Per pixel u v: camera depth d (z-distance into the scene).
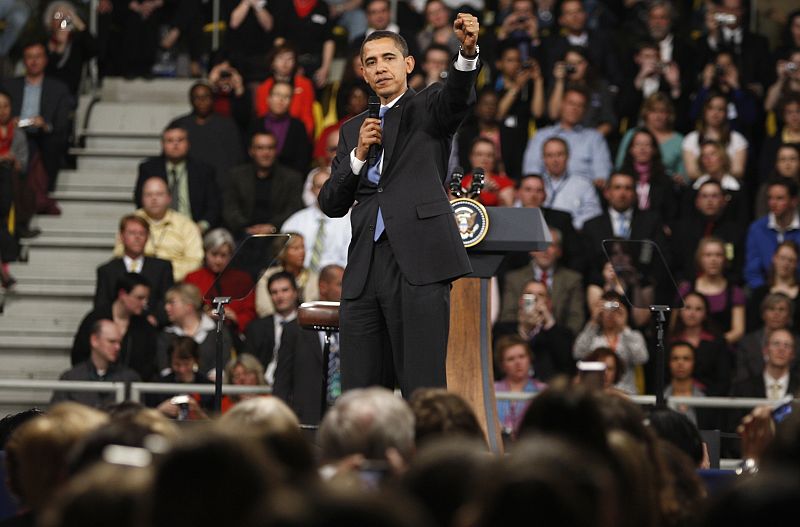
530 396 19.25
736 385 21.33
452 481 6.29
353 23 31.39
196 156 27.28
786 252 23.62
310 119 28.44
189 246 24.89
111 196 28.06
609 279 23.06
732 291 23.53
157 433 8.07
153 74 31.16
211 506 5.63
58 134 28.17
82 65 29.89
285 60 28.33
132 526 6.14
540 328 22.09
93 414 8.86
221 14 31.23
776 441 6.79
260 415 8.31
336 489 5.00
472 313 13.55
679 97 29.42
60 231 27.30
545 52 29.25
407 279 12.09
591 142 26.83
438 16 29.75
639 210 25.14
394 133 12.33
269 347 21.75
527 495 5.22
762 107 29.67
